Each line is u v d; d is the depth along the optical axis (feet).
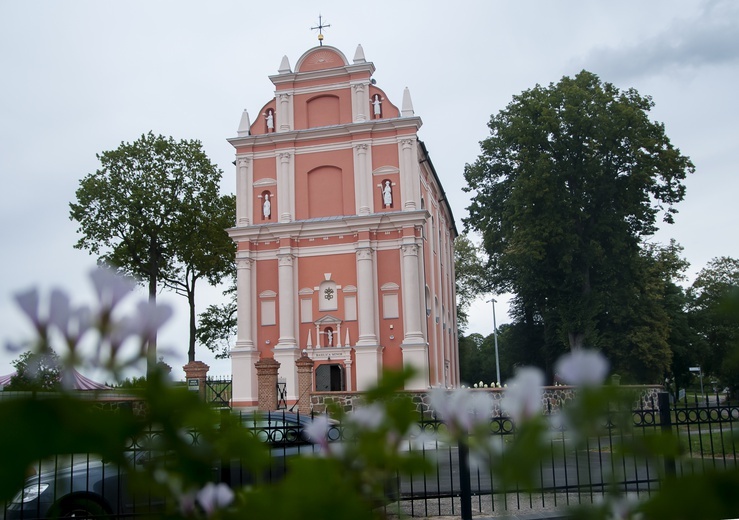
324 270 111.55
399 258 109.70
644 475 30.27
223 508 4.12
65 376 3.51
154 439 4.14
